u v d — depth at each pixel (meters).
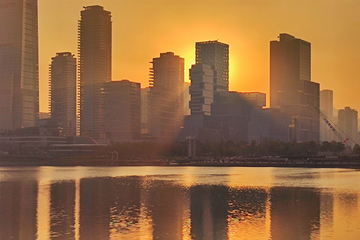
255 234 172.62
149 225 189.62
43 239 167.62
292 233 173.12
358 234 170.62
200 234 173.38
